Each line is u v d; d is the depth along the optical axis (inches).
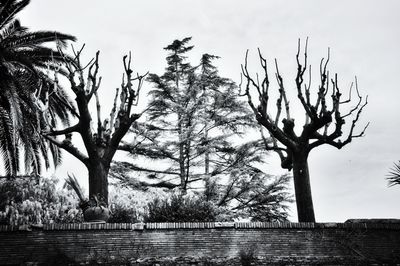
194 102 1214.3
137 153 1206.3
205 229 602.5
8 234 577.3
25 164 965.2
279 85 783.1
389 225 631.2
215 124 1227.9
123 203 851.4
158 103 1237.7
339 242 613.3
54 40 974.4
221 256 591.8
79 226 588.7
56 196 890.1
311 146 741.3
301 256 600.1
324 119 725.3
